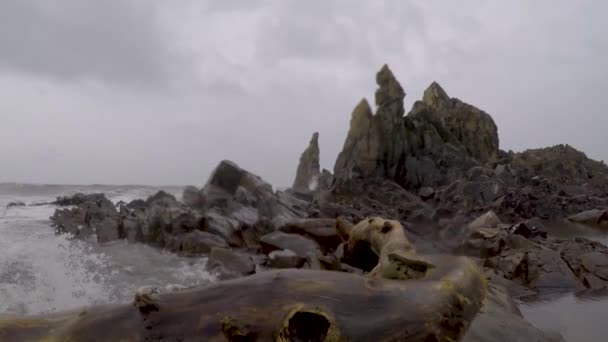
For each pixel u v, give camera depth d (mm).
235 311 2461
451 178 25562
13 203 16188
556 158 30688
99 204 12234
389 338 2412
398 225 5598
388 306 2529
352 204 18609
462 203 19234
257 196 14227
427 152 27500
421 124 28656
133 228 9711
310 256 7402
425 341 2463
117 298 5793
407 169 26344
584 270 7082
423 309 2541
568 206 20844
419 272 3143
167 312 2516
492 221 10938
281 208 14148
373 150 26453
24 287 5988
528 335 4168
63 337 2473
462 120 31172
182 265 7680
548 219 19031
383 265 3705
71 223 10547
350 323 2428
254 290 2562
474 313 2799
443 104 31766
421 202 20734
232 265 7293
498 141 31750
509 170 25750
